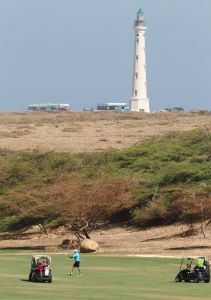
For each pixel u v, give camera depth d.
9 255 141.75
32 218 173.12
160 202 178.62
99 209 164.88
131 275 110.44
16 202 176.25
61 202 166.88
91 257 136.00
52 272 112.69
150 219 178.75
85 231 162.38
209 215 165.75
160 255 139.25
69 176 193.25
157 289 95.62
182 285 100.44
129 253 143.75
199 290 95.50
